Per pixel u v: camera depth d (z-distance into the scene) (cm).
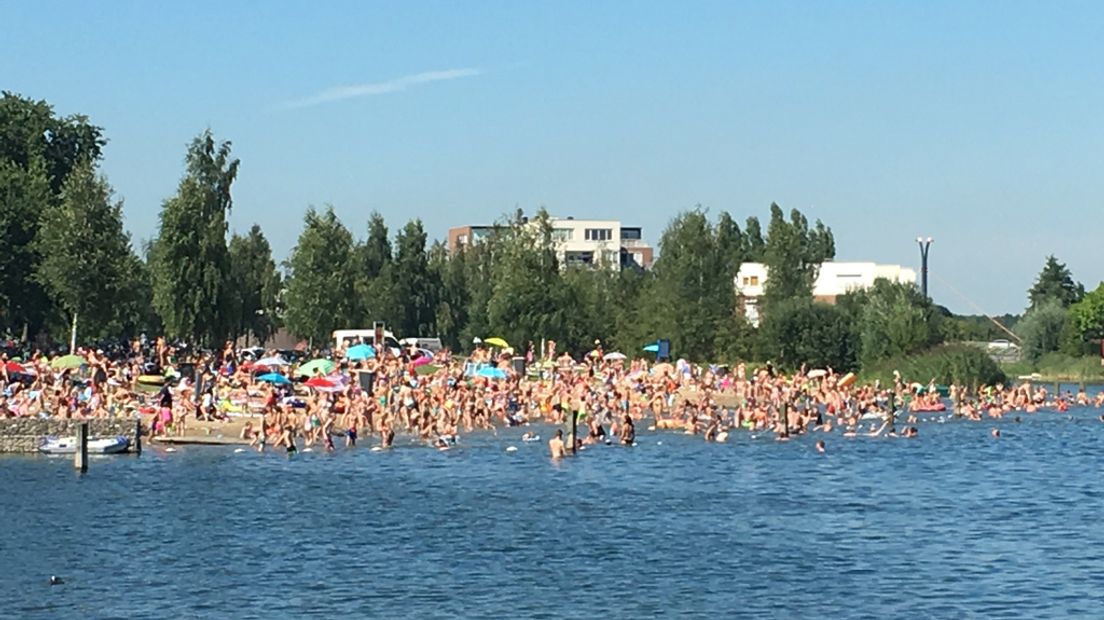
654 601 4219
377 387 9769
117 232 11175
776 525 5659
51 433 7919
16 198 11831
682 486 6912
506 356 12750
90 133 13575
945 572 4669
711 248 15400
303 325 14875
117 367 9906
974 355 14000
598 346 14212
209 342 13100
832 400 11500
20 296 11825
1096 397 13450
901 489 6900
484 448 8575
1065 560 4894
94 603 4181
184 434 8581
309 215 15000
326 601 4200
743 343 15188
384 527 5538
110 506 6034
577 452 8475
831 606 4169
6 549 5025
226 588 4381
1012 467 7975
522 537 5316
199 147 14212
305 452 8175
